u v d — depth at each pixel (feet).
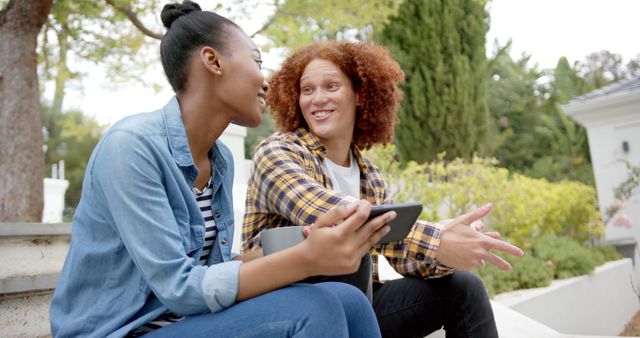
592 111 25.46
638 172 22.62
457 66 28.12
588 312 15.78
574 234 22.30
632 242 22.90
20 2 11.89
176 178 3.30
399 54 27.96
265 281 2.86
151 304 3.15
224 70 3.48
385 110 5.85
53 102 54.70
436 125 27.91
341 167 5.40
